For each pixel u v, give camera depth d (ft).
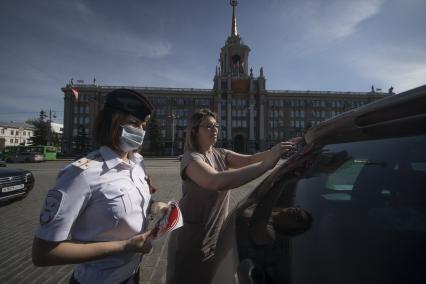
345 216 4.24
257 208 6.03
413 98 3.66
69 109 265.34
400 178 3.93
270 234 4.83
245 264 4.40
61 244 4.56
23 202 28.89
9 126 325.42
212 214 7.41
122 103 5.32
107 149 5.31
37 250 4.54
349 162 4.81
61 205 4.58
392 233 3.62
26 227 20.54
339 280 3.49
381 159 4.26
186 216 7.42
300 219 4.71
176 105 279.49
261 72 285.23
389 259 3.39
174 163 105.29
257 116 282.15
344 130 5.24
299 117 281.54
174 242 7.70
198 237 7.34
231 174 6.25
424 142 3.59
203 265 7.30
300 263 3.98
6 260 14.90
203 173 6.59
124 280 5.39
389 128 4.23
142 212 5.47
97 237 4.96
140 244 5.03
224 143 276.00
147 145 244.01
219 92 278.05
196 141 7.72
